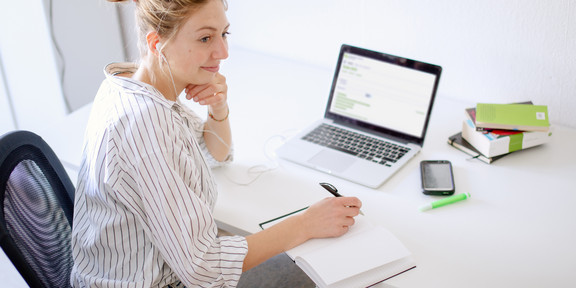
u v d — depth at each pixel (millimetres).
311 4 1947
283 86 1910
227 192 1365
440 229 1235
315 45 2025
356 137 1577
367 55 1588
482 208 1302
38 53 2396
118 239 1134
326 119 1664
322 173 1442
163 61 1127
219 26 1089
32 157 1188
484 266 1128
